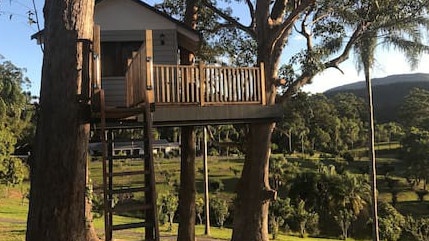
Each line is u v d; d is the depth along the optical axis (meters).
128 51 14.18
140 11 14.26
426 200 50.03
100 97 7.32
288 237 29.64
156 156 72.06
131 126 8.89
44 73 6.14
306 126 77.75
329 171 45.47
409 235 36.47
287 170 50.50
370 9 14.20
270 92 13.75
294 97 14.69
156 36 14.28
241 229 14.16
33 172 6.02
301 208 35.88
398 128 89.31
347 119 88.38
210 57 17.19
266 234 14.20
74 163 6.00
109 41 14.10
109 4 14.08
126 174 7.05
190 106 10.58
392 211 38.69
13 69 60.03
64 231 5.81
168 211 25.78
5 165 28.78
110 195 7.45
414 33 15.38
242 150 15.19
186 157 14.96
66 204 5.87
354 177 40.41
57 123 5.98
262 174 14.11
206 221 24.33
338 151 76.88
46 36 6.20
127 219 27.17
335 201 38.78
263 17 14.20
